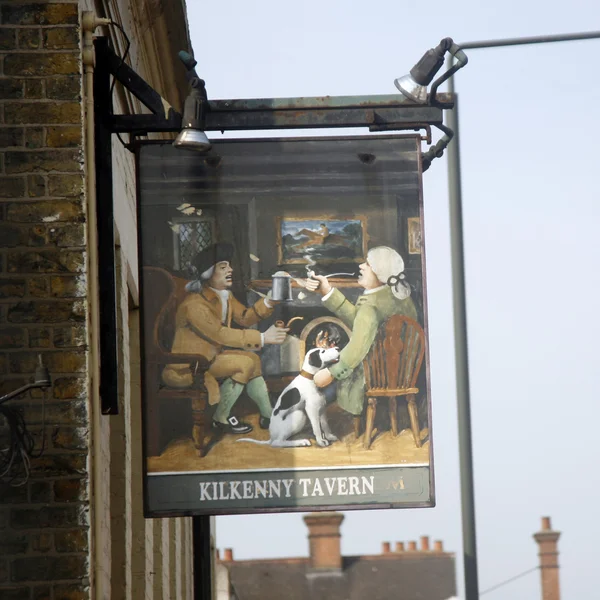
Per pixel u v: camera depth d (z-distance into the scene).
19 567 10.75
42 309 11.09
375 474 11.71
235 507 11.63
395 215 12.15
